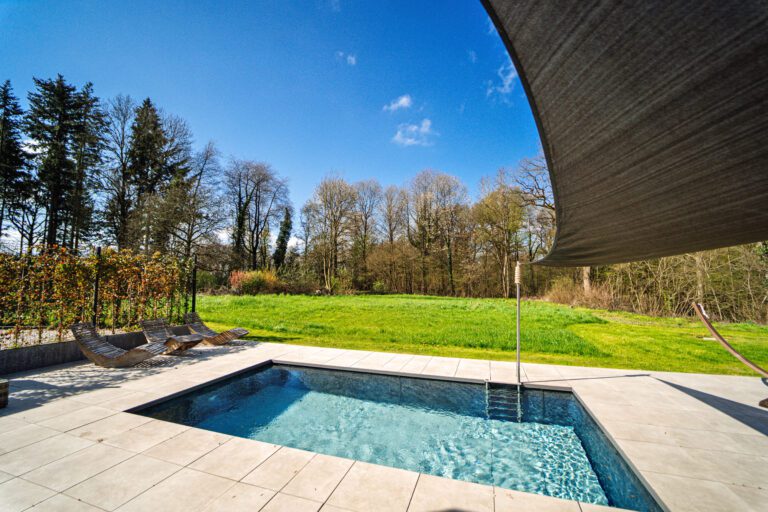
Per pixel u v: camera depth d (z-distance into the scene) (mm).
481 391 5781
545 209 24078
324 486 2791
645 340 9820
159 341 7195
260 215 30188
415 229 33875
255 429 4578
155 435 3645
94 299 7160
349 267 32844
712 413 4438
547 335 9984
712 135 1614
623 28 1227
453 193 32250
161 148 21953
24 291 6234
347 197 31359
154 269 8695
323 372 6754
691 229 2814
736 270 15625
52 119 20281
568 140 1889
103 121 20422
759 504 2594
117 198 20484
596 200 2400
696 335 10797
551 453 4004
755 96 1342
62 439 3512
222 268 23094
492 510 2518
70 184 19859
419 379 6289
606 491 3266
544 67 1540
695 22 1116
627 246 3451
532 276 30672
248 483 2811
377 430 4586
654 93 1474
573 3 1192
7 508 2422
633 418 4273
